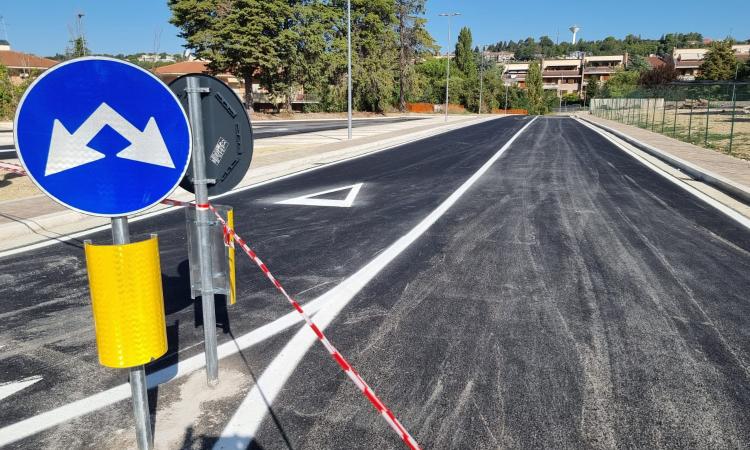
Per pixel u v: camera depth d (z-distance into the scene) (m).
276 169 14.45
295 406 3.40
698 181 12.65
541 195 10.74
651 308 4.98
